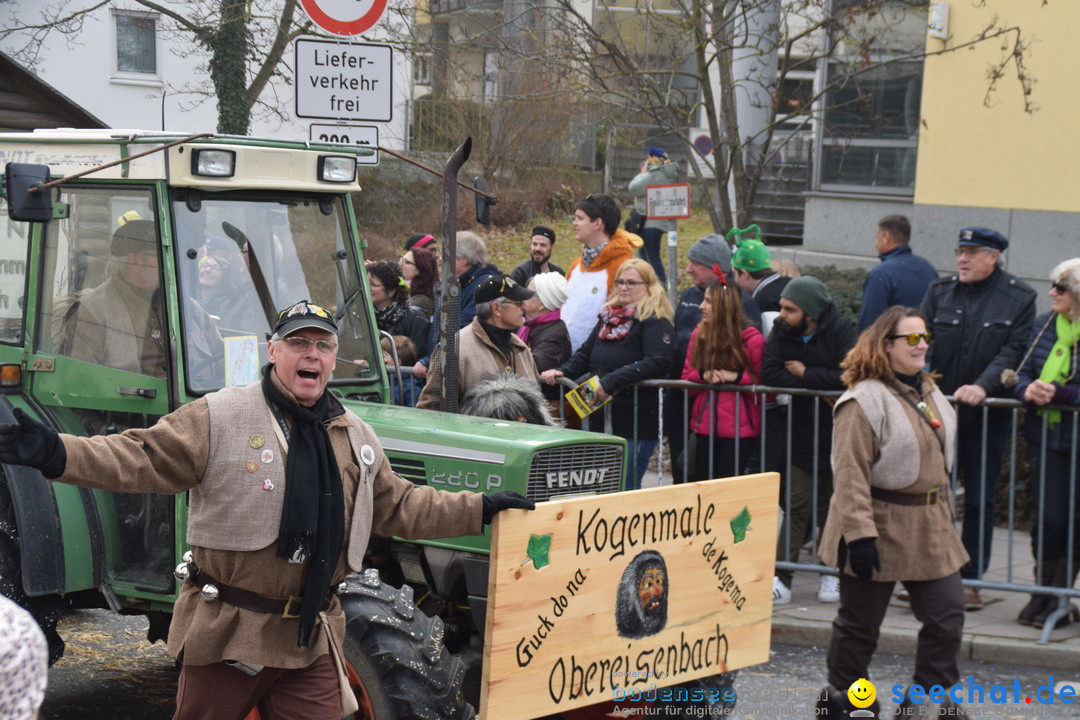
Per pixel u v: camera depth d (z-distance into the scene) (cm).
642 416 707
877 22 1212
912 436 475
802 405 679
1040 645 608
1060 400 623
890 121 1239
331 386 515
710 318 680
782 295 668
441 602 470
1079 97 1039
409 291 870
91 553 486
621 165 2086
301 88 642
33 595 466
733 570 455
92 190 490
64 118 1184
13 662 166
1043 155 1070
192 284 476
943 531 480
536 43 1051
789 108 1305
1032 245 1084
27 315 510
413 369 711
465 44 1327
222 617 338
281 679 351
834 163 1301
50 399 506
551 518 391
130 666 605
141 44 2039
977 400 646
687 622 439
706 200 948
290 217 511
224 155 473
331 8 641
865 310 750
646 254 1324
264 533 335
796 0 968
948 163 1145
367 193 1831
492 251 1748
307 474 338
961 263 675
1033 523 655
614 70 985
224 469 335
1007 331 663
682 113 938
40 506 475
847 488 474
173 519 484
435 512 368
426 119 1892
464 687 468
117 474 321
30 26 1399
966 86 1120
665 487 427
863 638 486
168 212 471
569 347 718
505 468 446
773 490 468
